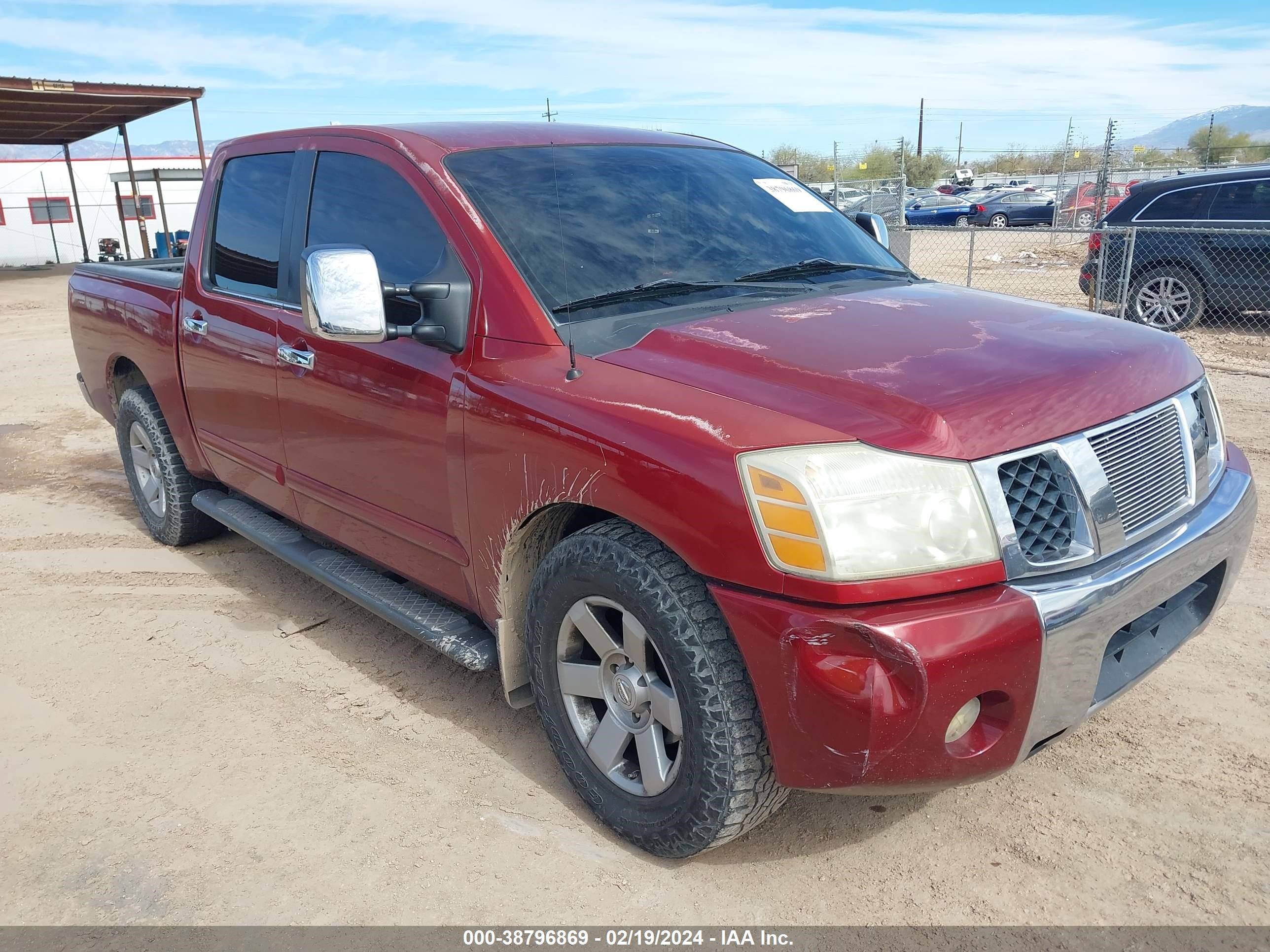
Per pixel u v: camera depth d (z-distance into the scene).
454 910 2.40
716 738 2.23
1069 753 2.98
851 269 3.31
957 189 42.25
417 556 3.16
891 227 12.70
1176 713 3.17
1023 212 27.77
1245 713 3.15
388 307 3.08
